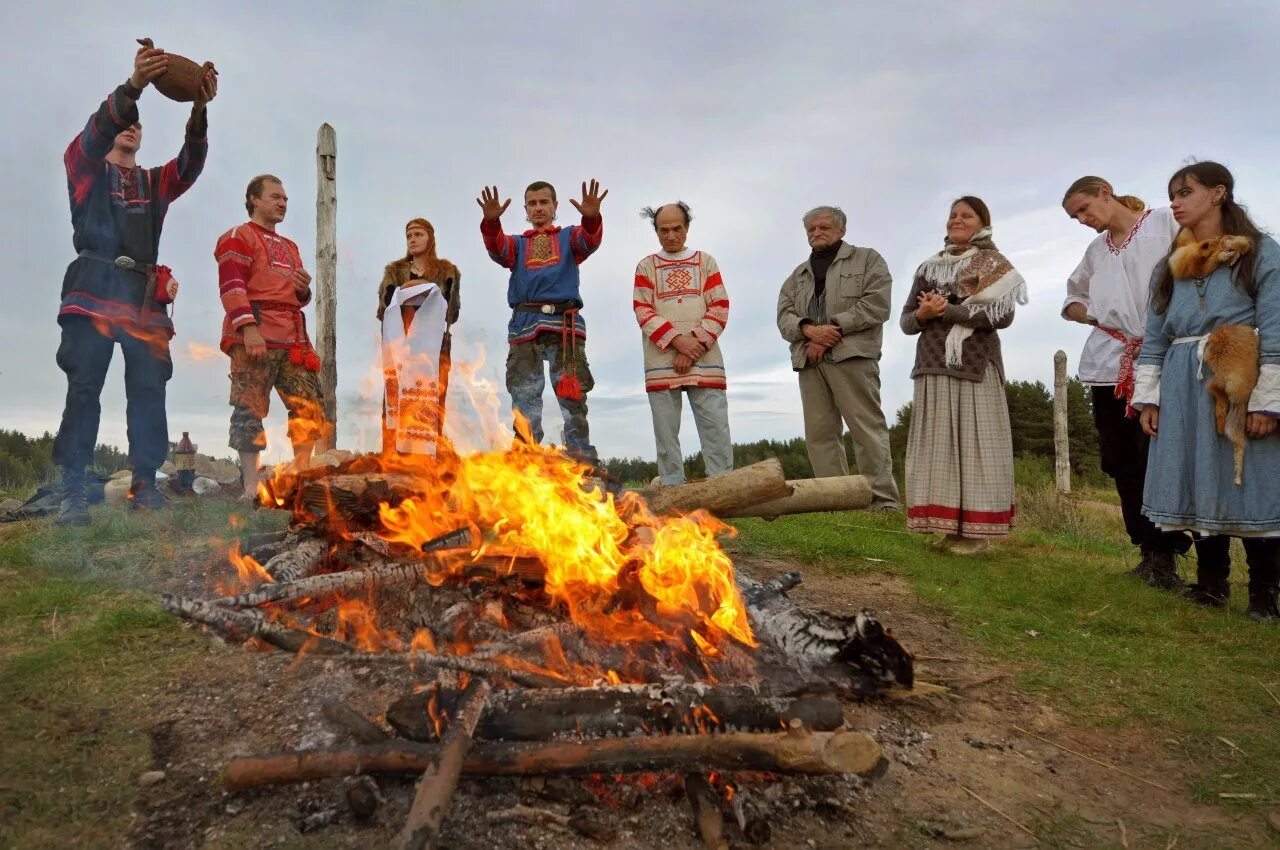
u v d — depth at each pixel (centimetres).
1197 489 385
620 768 184
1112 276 468
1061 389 1199
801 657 246
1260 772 232
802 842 183
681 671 245
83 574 346
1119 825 202
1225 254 376
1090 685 297
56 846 168
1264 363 362
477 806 183
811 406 661
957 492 518
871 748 186
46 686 236
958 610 391
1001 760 235
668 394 591
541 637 240
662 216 596
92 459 465
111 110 453
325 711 201
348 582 264
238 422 528
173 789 189
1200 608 405
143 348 491
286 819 178
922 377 533
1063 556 555
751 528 557
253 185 549
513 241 559
